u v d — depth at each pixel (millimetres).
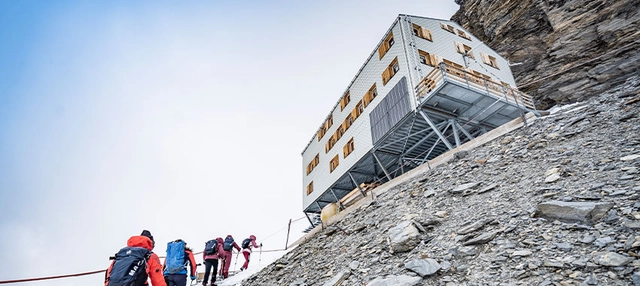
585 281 3348
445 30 22312
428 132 19250
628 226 3977
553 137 9414
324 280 6945
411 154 22453
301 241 15453
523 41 27500
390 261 6086
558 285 3443
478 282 4098
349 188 26688
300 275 8523
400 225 7262
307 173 31891
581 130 8969
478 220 6102
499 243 4875
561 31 24469
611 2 22000
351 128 24094
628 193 4754
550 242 4367
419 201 9562
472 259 4762
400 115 18328
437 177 11219
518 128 12320
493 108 17688
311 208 30641
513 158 9289
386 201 11883
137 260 4906
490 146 11805
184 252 8133
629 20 20531
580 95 20672
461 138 20781
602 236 4016
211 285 10922
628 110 8836
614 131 7883
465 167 10680
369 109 22000
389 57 20859
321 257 9258
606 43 21359
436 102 16797
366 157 21625
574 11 24219
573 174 6410
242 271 14594
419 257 5605
